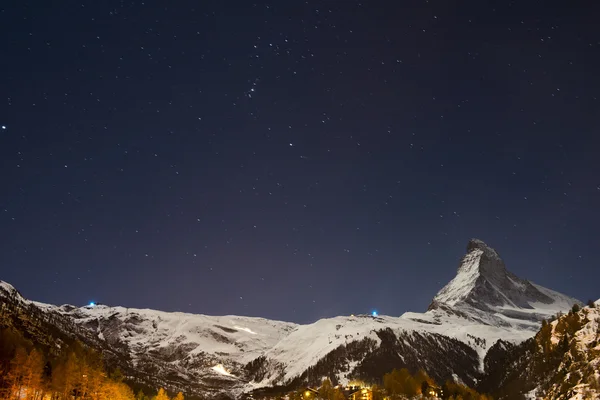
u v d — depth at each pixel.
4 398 191.75
